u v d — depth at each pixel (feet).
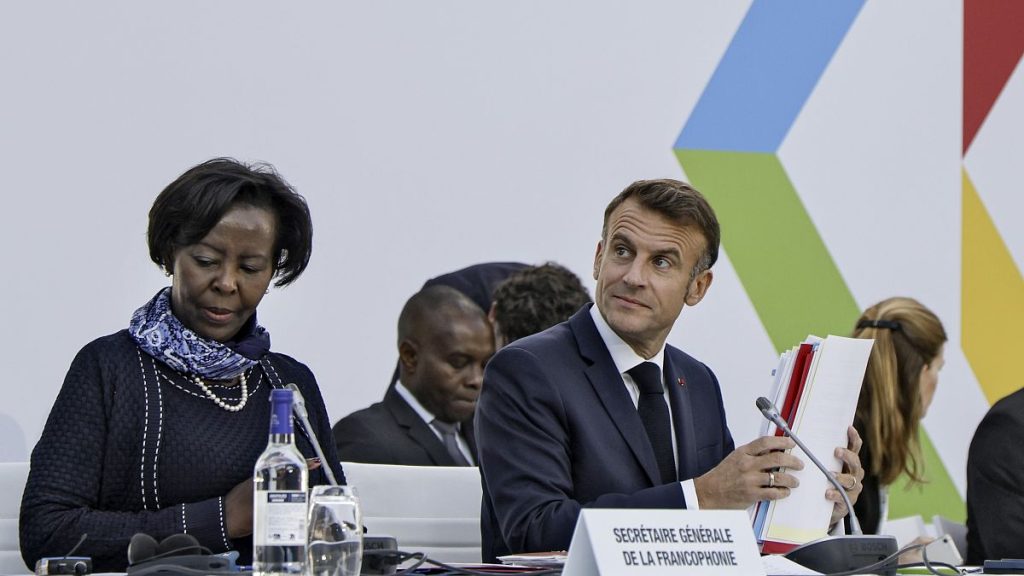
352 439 39.32
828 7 46.37
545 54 42.57
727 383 44.24
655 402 28.37
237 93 38.75
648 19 43.91
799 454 24.90
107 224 37.19
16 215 36.17
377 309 40.14
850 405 25.62
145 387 26.00
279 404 19.38
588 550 18.37
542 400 27.27
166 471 25.76
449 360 40.73
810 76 46.03
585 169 43.01
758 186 45.19
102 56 37.24
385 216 40.37
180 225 26.05
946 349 47.55
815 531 25.00
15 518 27.25
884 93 47.24
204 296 26.11
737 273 44.57
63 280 36.65
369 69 40.34
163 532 24.18
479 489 30.89
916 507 46.73
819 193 46.09
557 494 26.55
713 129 44.78
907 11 47.67
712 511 19.33
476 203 41.55
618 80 43.50
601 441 27.45
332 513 19.43
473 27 41.65
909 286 47.24
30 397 36.17
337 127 39.88
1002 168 48.78
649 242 27.58
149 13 37.81
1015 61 48.98
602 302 28.14
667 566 18.54
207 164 26.63
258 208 26.48
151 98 37.76
